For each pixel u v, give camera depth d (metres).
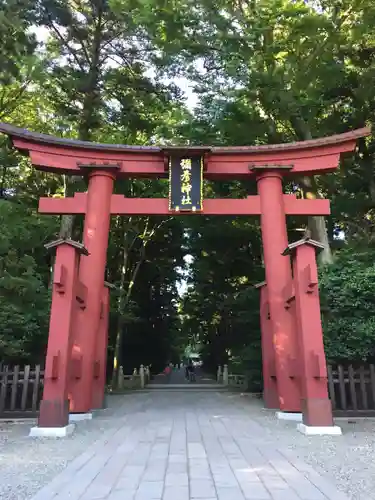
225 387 20.45
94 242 11.17
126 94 18.75
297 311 8.98
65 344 8.49
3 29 13.20
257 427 8.66
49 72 16.56
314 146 11.91
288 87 13.62
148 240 24.52
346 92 16.08
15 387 9.44
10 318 10.94
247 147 11.89
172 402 13.76
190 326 31.45
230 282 24.84
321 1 14.27
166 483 4.75
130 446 6.84
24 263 12.38
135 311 26.47
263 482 4.77
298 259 8.98
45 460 5.93
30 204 20.44
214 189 19.73
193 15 13.00
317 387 8.24
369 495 4.31
